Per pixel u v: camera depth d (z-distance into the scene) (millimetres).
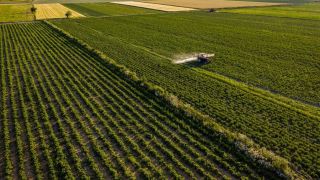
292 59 45094
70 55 49125
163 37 61219
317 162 22156
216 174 21188
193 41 57344
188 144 24578
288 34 61969
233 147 23891
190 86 35469
